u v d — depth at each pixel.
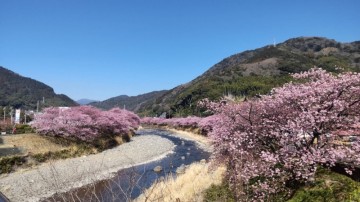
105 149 33.41
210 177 13.89
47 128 28.92
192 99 104.00
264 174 9.15
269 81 100.38
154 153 33.28
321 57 129.25
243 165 9.37
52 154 25.42
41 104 154.88
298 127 8.73
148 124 100.00
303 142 9.22
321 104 9.31
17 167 21.88
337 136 9.38
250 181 9.94
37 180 18.97
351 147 8.78
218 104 11.67
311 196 8.00
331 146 8.95
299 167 8.66
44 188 17.44
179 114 95.31
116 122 41.06
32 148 25.28
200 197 11.09
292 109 9.59
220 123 11.51
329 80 9.84
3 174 20.50
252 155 9.57
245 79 109.62
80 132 30.81
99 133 35.69
